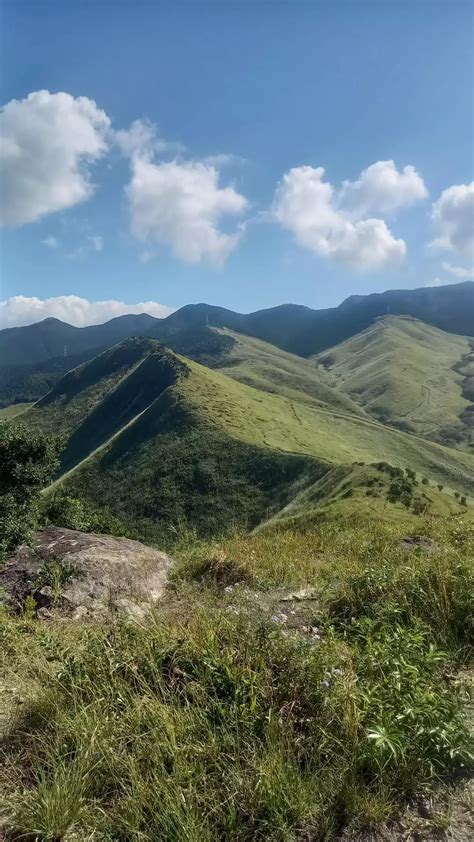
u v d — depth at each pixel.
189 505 85.69
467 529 9.15
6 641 4.41
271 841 2.41
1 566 6.99
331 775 2.71
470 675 3.92
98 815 2.52
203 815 2.48
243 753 2.80
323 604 5.39
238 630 3.79
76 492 97.75
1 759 2.96
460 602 4.74
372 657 3.59
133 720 2.99
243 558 7.58
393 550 7.42
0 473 17.09
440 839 2.42
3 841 2.43
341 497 51.59
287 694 3.20
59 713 3.06
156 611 4.93
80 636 4.07
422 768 2.78
